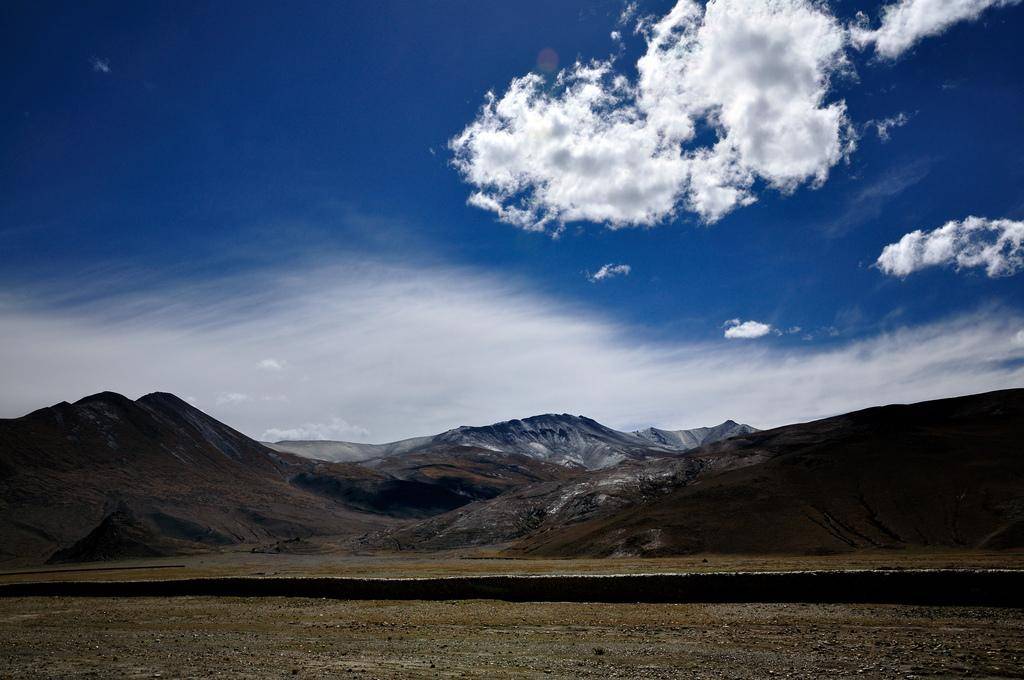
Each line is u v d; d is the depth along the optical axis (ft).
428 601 151.12
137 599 174.91
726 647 89.25
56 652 96.48
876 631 98.48
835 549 315.17
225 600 164.86
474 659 82.79
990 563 205.98
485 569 270.05
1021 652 80.84
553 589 145.38
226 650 94.53
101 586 187.01
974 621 103.91
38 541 635.66
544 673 73.26
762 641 93.25
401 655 86.94
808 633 98.68
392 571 281.33
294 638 106.42
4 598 189.57
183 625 128.16
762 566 234.17
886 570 126.62
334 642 100.94
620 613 124.36
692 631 103.45
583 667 76.69
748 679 69.10
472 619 123.13
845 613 115.24
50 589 191.93
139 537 611.47
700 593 136.46
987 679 67.97
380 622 123.13
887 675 70.08
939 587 122.11
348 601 155.33
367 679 69.46
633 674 72.49
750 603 130.52
